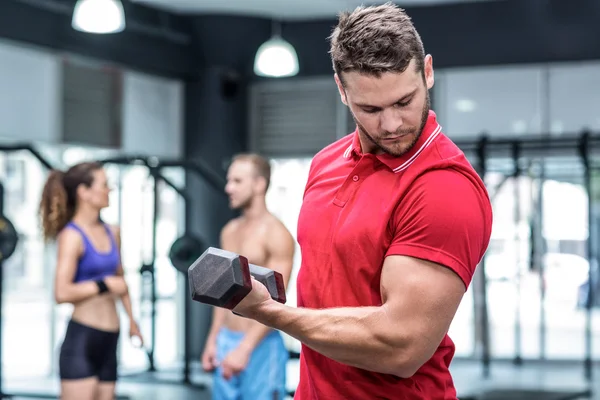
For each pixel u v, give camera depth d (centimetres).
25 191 900
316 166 199
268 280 168
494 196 874
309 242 188
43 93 872
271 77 1052
